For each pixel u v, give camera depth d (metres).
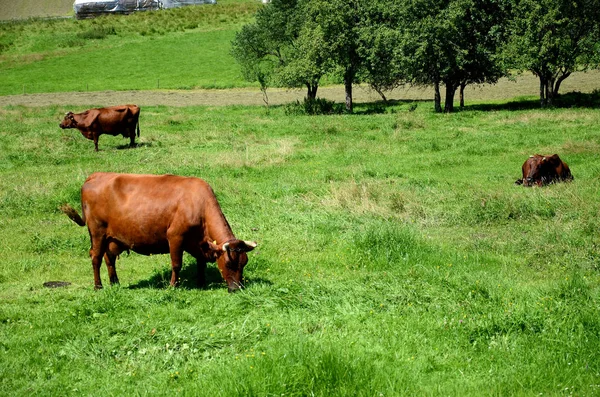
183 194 9.71
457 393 6.22
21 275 11.34
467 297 9.09
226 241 9.43
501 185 18.50
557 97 47.06
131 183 9.95
